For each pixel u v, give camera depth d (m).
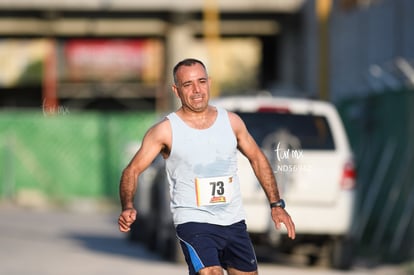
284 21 85.12
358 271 33.59
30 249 40.62
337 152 31.55
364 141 45.16
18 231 50.78
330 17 68.38
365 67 59.72
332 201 31.44
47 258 36.62
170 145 17.00
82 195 79.50
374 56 57.84
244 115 31.45
